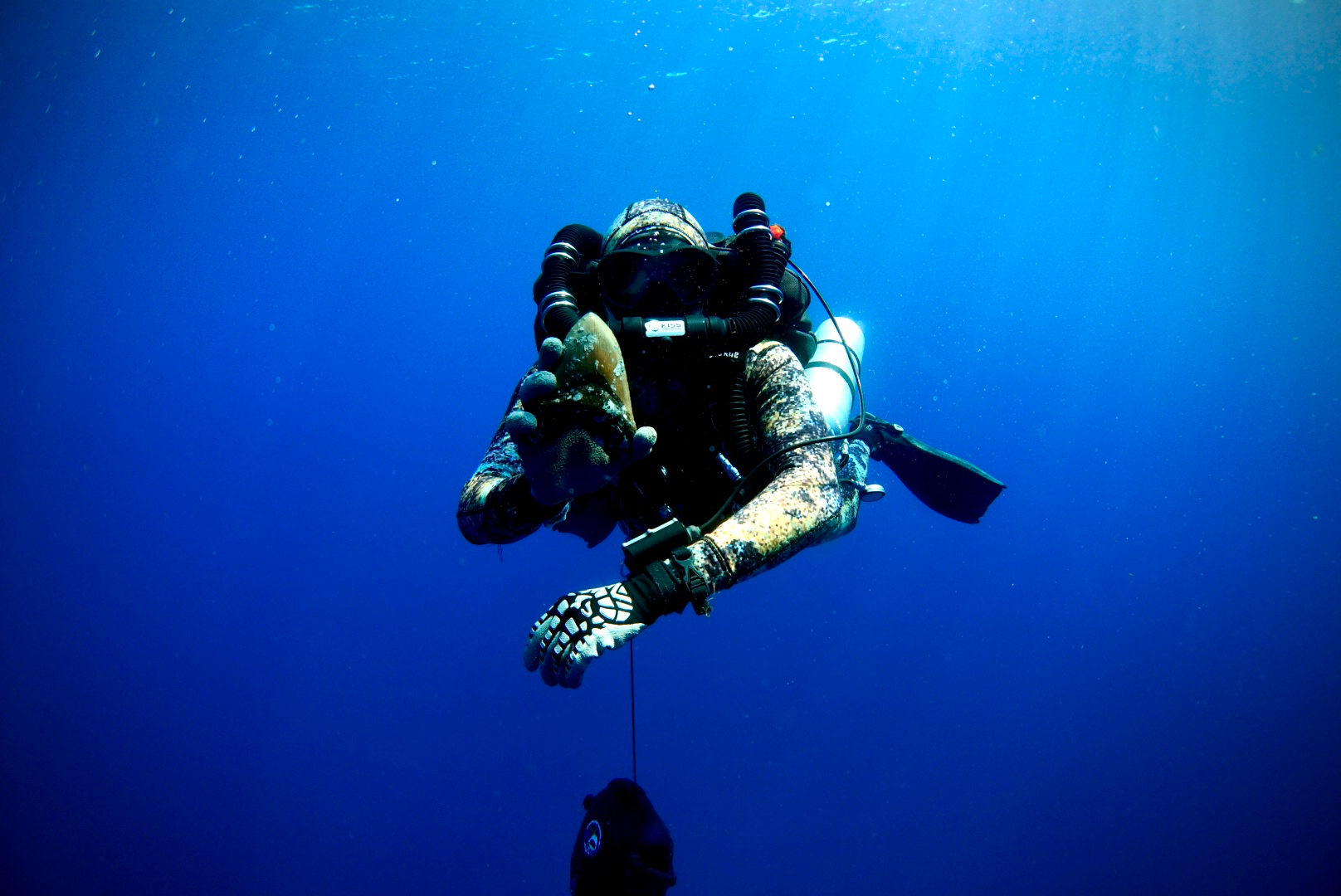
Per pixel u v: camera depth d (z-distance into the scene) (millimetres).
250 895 12102
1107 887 10180
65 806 12672
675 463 1700
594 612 1094
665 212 1773
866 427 2746
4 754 13289
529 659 1172
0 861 11375
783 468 1386
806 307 2068
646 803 1353
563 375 1154
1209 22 18438
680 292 1626
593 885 1274
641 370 1602
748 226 1746
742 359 1632
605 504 1865
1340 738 11641
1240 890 9695
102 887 11469
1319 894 9180
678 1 18797
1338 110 19641
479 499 1559
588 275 1769
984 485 2727
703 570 1134
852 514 2125
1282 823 10367
